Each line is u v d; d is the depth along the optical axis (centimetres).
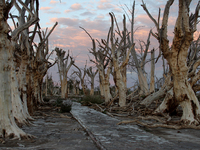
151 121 1057
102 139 605
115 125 879
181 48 891
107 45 1978
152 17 977
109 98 2178
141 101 1642
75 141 620
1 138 600
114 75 1856
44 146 552
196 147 544
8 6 654
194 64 1125
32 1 889
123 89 1823
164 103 1228
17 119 910
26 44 1126
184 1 820
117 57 1866
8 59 660
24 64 1125
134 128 804
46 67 2292
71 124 976
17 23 1155
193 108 907
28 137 640
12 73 941
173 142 607
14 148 521
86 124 903
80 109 1705
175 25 873
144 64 2819
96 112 1437
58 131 789
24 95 1112
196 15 861
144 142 574
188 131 798
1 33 641
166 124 926
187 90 921
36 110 1589
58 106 1981
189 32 853
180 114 1302
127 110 1545
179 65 909
